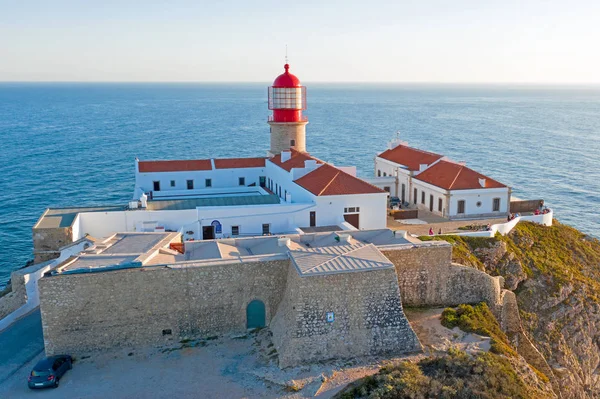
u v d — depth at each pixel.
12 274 41.78
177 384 29.98
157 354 33.16
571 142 175.50
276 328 34.38
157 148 157.38
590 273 54.56
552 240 57.31
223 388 29.52
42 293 32.44
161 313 34.03
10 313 40.91
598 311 48.16
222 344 34.06
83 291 32.91
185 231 51.72
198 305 34.47
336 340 32.41
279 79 73.00
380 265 33.44
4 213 86.12
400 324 33.50
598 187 108.25
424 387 27.84
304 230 51.44
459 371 29.86
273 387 29.39
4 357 33.84
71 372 31.39
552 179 115.19
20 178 112.31
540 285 48.62
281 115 73.81
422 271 38.94
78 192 100.44
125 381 30.36
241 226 52.25
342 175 56.38
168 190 67.69
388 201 67.19
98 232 51.59
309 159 62.91
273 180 67.50
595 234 81.00
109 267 33.59
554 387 37.44
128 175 116.44
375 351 32.94
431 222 58.12
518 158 141.38
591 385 44.72
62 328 32.94
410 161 72.75
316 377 30.20
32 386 29.56
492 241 50.88
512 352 34.19
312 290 32.19
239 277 34.81
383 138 183.00
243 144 166.75
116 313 33.47
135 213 51.53
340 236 39.81
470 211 60.00
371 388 27.98
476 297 40.25
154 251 37.03
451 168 64.12
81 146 161.88
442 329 35.88
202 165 69.81
